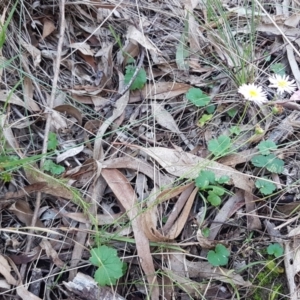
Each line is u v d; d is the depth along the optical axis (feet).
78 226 1.04
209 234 1.05
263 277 1.01
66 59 1.26
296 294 0.99
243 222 1.07
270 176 1.13
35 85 1.19
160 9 1.39
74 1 1.31
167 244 1.02
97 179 1.08
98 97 1.22
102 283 0.93
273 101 1.16
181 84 1.25
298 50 1.34
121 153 1.14
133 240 1.01
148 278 0.98
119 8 1.35
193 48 1.32
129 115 1.21
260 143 1.13
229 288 1.00
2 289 0.96
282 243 1.04
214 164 1.11
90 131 1.17
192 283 0.99
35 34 1.27
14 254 1.00
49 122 1.12
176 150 1.13
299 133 1.19
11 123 1.13
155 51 1.28
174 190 1.06
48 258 1.00
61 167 1.09
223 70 1.28
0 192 1.05
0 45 1.05
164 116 1.20
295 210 1.07
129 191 1.06
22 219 1.04
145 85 1.24
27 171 1.06
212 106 1.22
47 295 0.97
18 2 1.26
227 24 1.29
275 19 1.38
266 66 1.32
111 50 1.28
